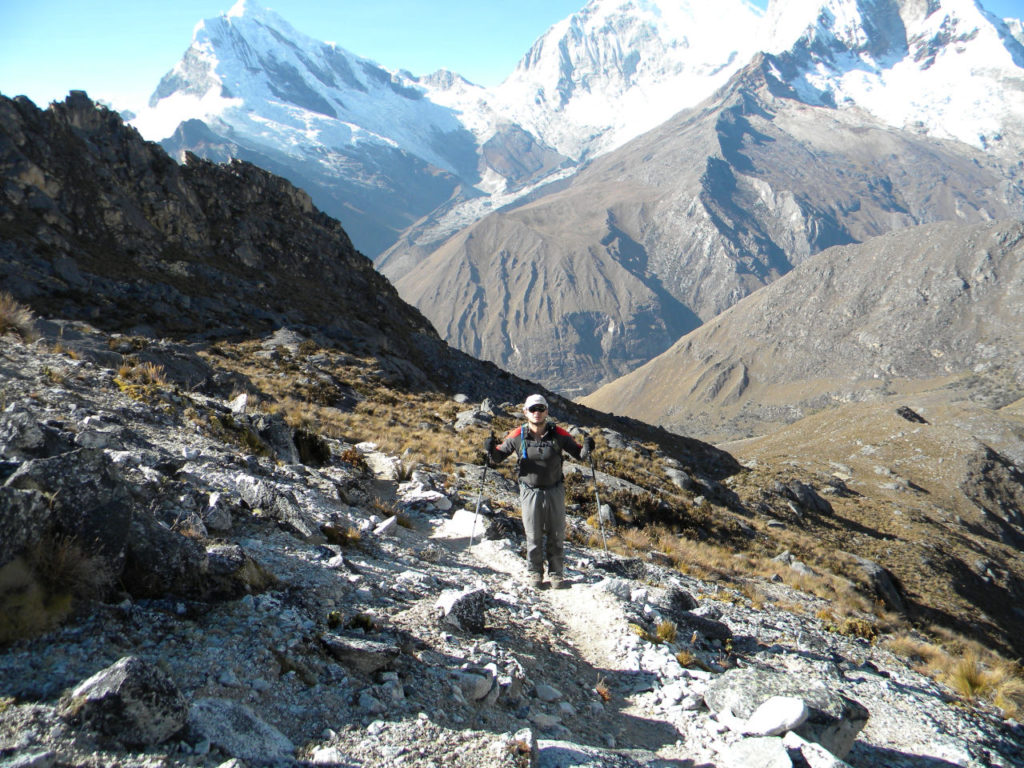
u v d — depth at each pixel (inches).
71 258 1860.2
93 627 155.6
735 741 185.8
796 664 295.3
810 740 185.0
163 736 127.2
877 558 1844.2
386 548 334.0
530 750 154.6
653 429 3038.9
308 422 840.3
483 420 1374.3
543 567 331.0
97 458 184.5
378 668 183.2
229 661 161.9
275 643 176.4
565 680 225.0
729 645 296.7
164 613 173.6
